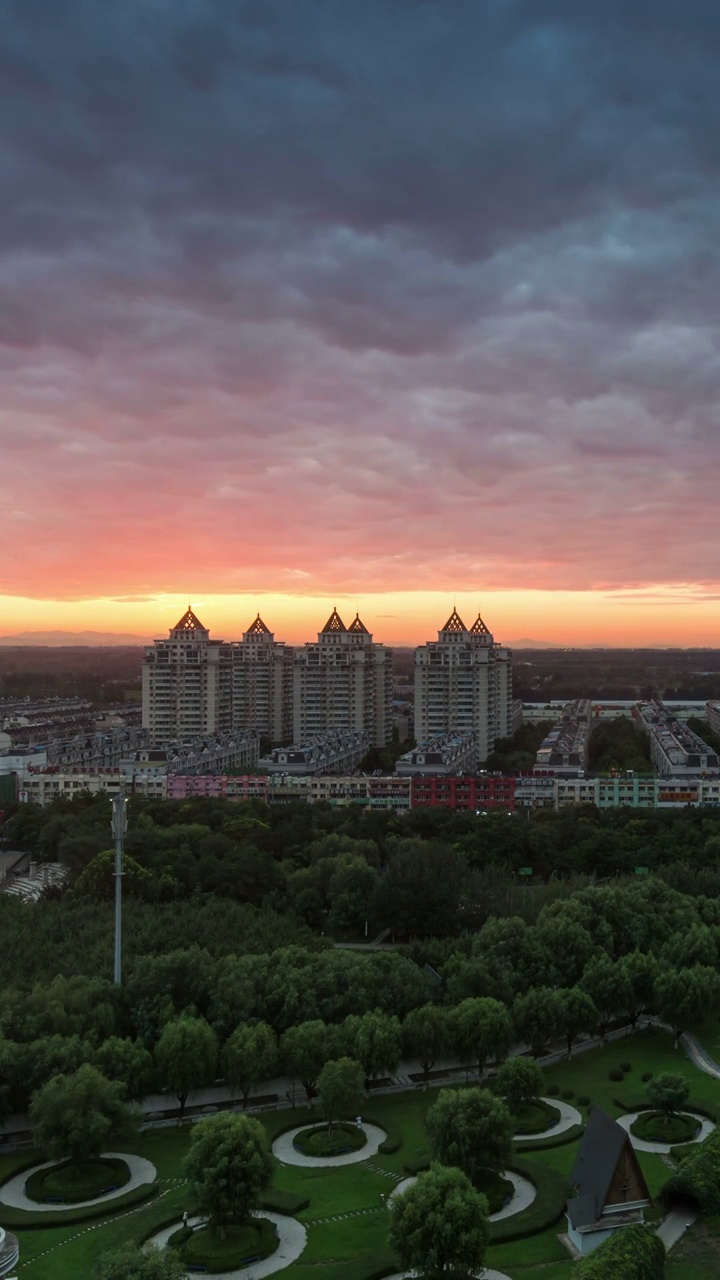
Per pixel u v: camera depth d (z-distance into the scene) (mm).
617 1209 190375
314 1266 184750
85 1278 181875
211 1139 197000
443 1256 173125
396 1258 178375
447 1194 178250
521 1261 184250
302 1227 199500
